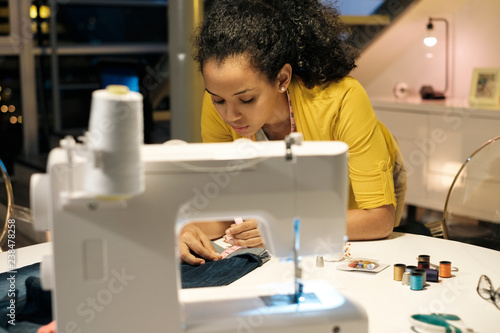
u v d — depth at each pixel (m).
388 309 1.37
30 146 6.25
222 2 1.81
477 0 4.73
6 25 5.98
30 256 1.73
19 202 5.26
